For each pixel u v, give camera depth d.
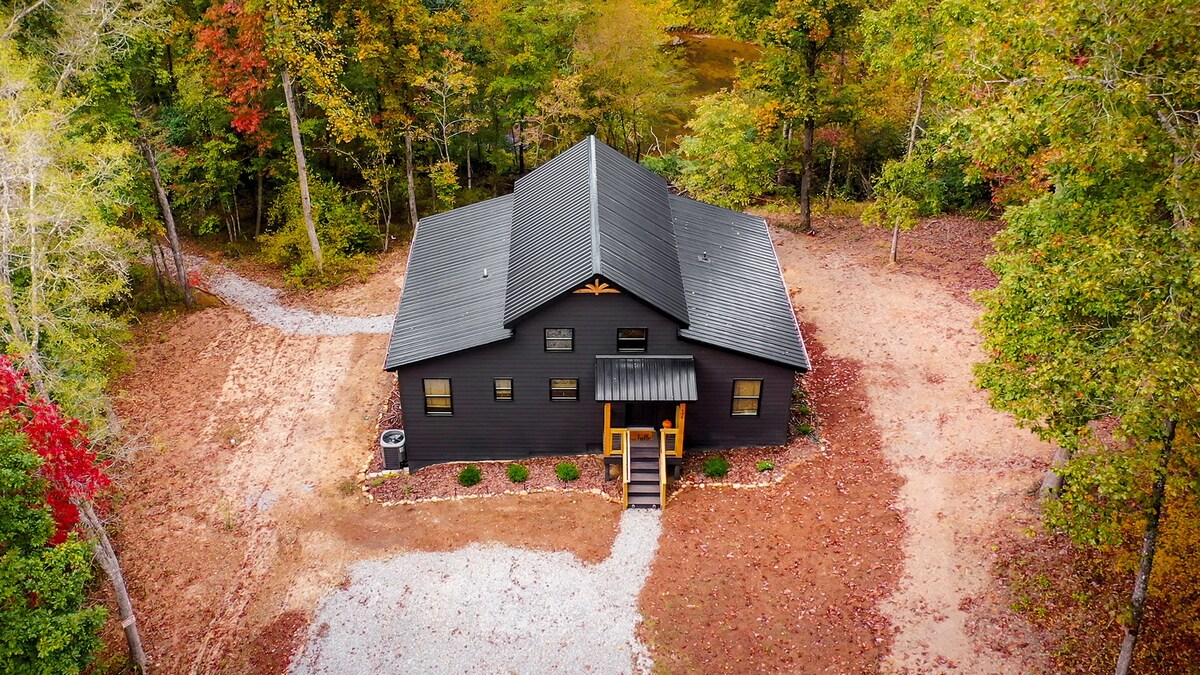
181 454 31.00
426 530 27.09
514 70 47.59
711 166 41.44
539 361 28.41
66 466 18.66
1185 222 15.95
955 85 27.98
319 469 30.19
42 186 22.64
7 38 26.83
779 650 22.64
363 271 43.09
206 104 42.59
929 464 28.08
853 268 39.88
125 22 29.81
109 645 23.83
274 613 24.56
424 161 52.06
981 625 22.48
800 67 39.28
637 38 47.41
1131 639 18.72
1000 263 20.66
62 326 23.23
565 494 28.36
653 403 29.09
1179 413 15.41
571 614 24.08
